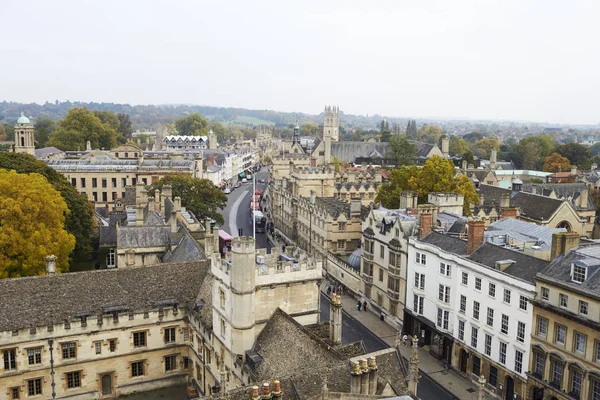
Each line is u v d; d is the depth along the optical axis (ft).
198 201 425.28
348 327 303.07
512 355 224.12
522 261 229.66
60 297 217.15
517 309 220.84
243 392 142.31
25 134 652.48
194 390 225.56
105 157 622.54
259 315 195.52
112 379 221.87
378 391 146.41
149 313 224.33
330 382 148.05
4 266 265.13
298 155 617.62
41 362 208.03
